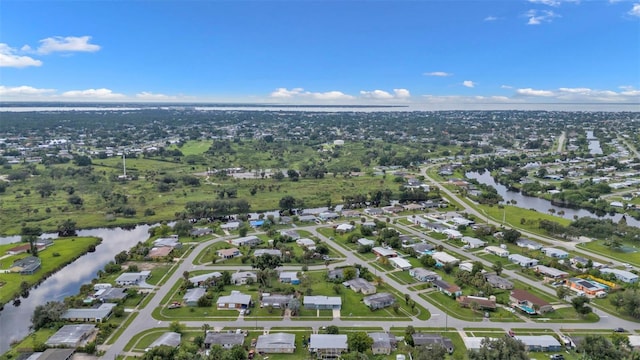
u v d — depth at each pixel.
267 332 115.81
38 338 112.75
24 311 134.88
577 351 105.94
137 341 111.00
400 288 144.00
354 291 141.25
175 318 123.50
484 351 96.81
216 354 98.44
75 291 149.75
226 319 122.94
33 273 159.88
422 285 146.12
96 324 118.62
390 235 191.50
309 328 118.06
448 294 137.75
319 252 174.62
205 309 128.88
